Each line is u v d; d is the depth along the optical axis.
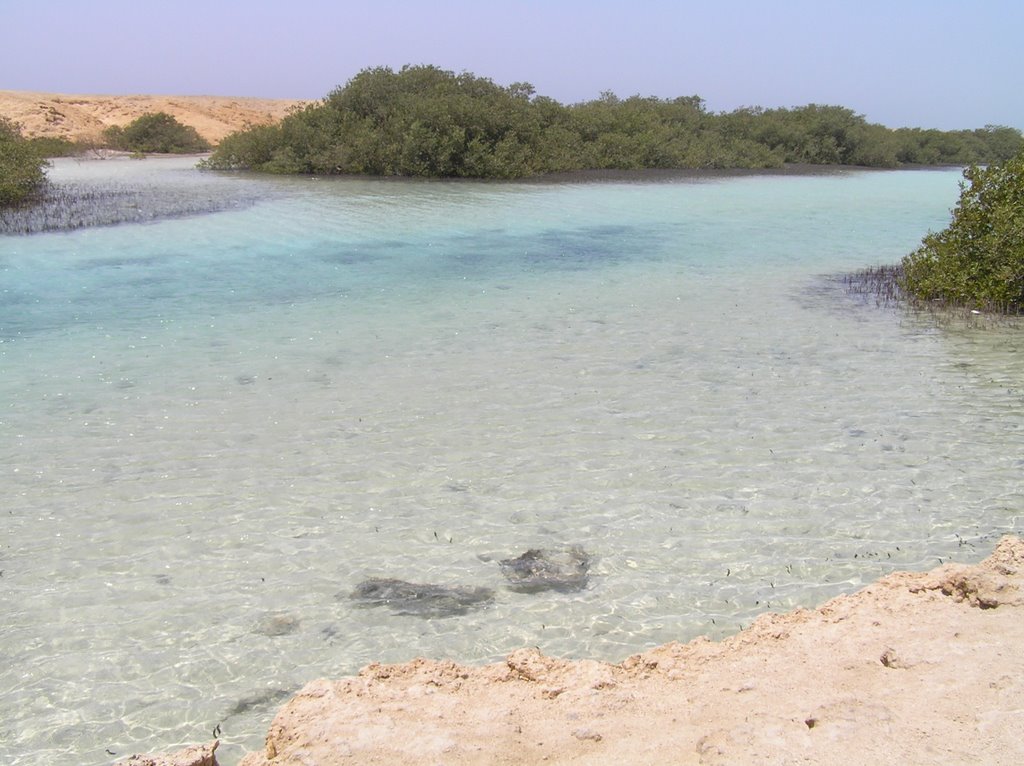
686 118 41.06
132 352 9.30
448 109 30.83
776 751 2.89
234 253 15.11
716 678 3.60
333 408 7.66
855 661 3.60
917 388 8.38
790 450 6.80
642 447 6.84
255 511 5.76
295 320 10.75
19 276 12.95
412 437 7.01
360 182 28.14
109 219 18.25
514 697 3.51
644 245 16.89
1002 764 2.75
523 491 6.07
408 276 13.54
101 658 4.27
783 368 8.98
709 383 8.45
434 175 30.61
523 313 11.27
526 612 4.64
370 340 9.88
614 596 4.79
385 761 3.01
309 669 4.18
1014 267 12.04
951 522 5.63
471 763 2.99
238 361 9.02
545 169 32.62
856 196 27.38
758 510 5.80
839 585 4.89
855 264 15.22
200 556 5.20
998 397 8.13
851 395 8.14
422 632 4.46
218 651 4.32
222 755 3.60
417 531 5.50
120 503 5.85
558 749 3.08
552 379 8.52
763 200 25.61
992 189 13.15
